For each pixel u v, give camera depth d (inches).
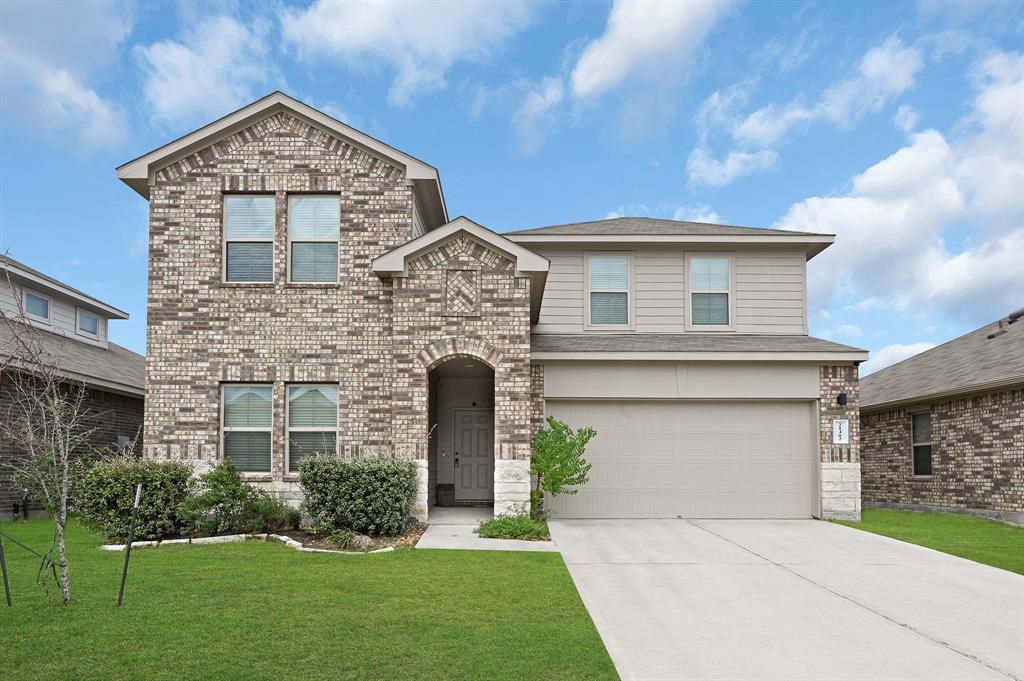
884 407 857.5
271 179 618.2
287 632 294.8
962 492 732.7
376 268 579.5
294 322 608.4
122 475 507.8
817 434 658.8
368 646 280.8
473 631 301.0
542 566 423.5
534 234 737.0
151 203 614.5
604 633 313.0
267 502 542.0
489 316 586.2
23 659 263.0
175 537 517.3
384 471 521.7
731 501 660.7
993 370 703.1
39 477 349.7
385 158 620.4
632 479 660.7
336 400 609.9
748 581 409.1
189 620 307.7
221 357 604.1
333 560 434.3
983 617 343.0
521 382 581.9
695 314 744.3
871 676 268.5
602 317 743.7
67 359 772.0
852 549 505.7
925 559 473.1
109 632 291.3
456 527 573.9
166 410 600.7
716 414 667.4
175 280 609.3
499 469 576.1
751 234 733.9
